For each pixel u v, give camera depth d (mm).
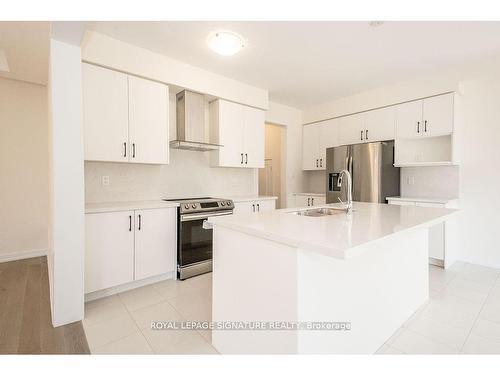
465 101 3432
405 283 2078
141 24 2320
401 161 3746
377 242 1170
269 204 3924
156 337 1857
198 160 3682
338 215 1885
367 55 2885
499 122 3217
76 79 1989
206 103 3672
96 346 1753
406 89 3645
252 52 2818
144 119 2812
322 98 4398
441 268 3252
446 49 2744
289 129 4863
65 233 1990
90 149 2473
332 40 2566
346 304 1508
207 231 3111
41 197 3744
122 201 3031
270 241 1344
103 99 2543
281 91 4066
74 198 2014
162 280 2881
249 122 3848
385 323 1836
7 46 2668
